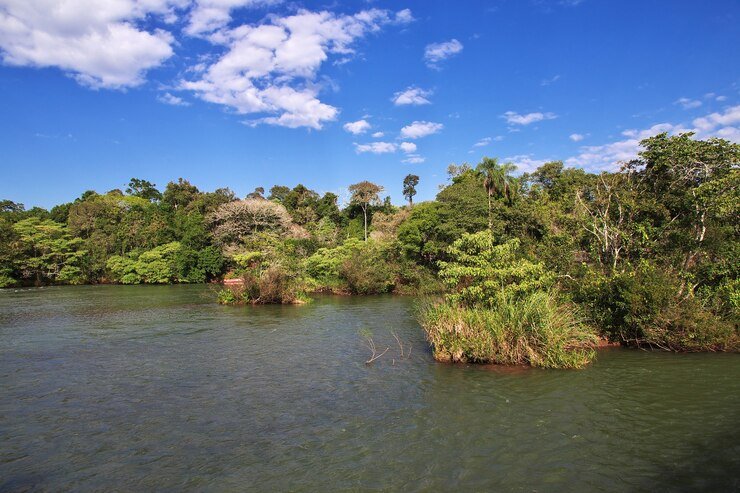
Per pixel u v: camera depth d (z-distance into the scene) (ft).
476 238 49.26
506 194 132.77
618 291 47.98
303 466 21.99
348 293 121.90
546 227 98.63
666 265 53.06
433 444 24.44
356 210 247.91
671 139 57.67
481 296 46.37
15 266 155.63
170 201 252.21
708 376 36.52
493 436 25.40
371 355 46.14
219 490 19.77
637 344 47.11
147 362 43.80
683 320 44.55
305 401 31.96
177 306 93.40
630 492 19.31
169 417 28.96
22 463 22.54
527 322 41.29
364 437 25.48
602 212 64.08
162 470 21.70
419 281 120.98
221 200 226.58
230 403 31.68
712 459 22.31
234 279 173.17
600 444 24.21
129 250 186.29
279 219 193.88
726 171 54.90
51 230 176.04
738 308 46.73
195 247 178.50
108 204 218.59
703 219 52.01
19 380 37.50
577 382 35.24
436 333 45.32
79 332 61.16
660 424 26.86
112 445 24.68
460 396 32.42
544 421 27.55
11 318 75.36
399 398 32.27
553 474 20.98
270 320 72.13
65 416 29.17
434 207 133.28
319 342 53.47
